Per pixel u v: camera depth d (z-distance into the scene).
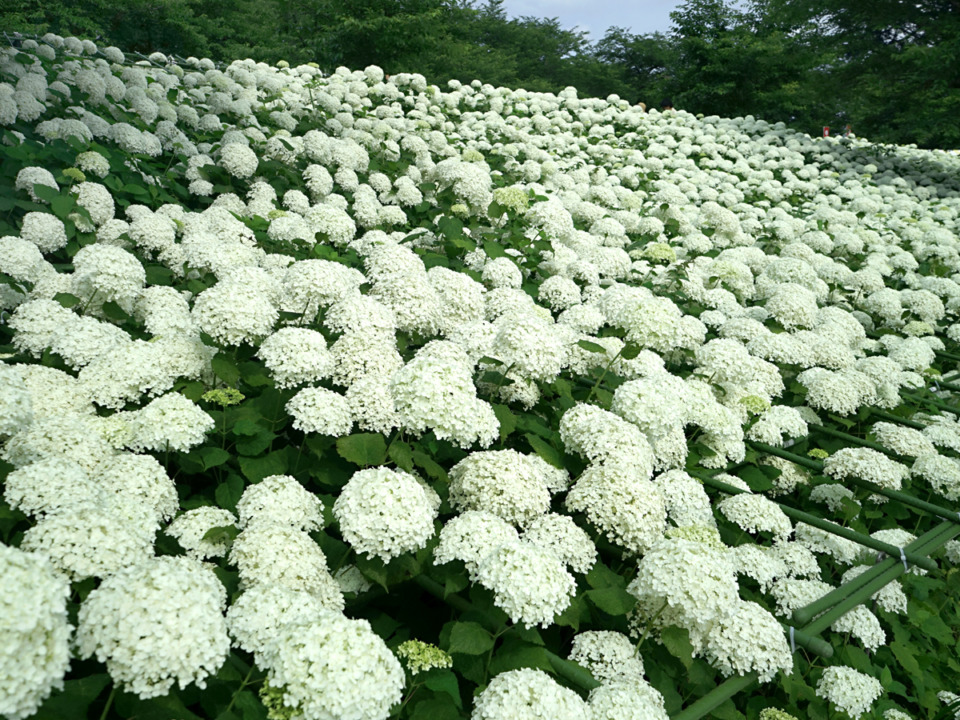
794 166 15.62
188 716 1.91
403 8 20.50
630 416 3.48
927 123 19.73
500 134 13.30
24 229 4.58
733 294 6.92
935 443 5.07
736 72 22.81
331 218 5.27
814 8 18.27
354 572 2.60
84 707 1.79
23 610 1.52
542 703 2.01
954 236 11.95
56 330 3.28
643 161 13.74
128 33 20.17
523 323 3.60
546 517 2.84
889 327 7.98
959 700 3.29
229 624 2.01
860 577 3.44
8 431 2.33
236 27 26.62
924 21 17.33
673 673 2.72
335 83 12.60
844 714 2.93
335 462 3.04
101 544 2.04
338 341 3.37
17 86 7.01
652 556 2.59
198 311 3.11
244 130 8.44
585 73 45.81
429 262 5.47
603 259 6.40
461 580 2.53
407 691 2.21
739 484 4.00
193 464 2.85
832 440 5.21
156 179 6.46
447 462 3.40
